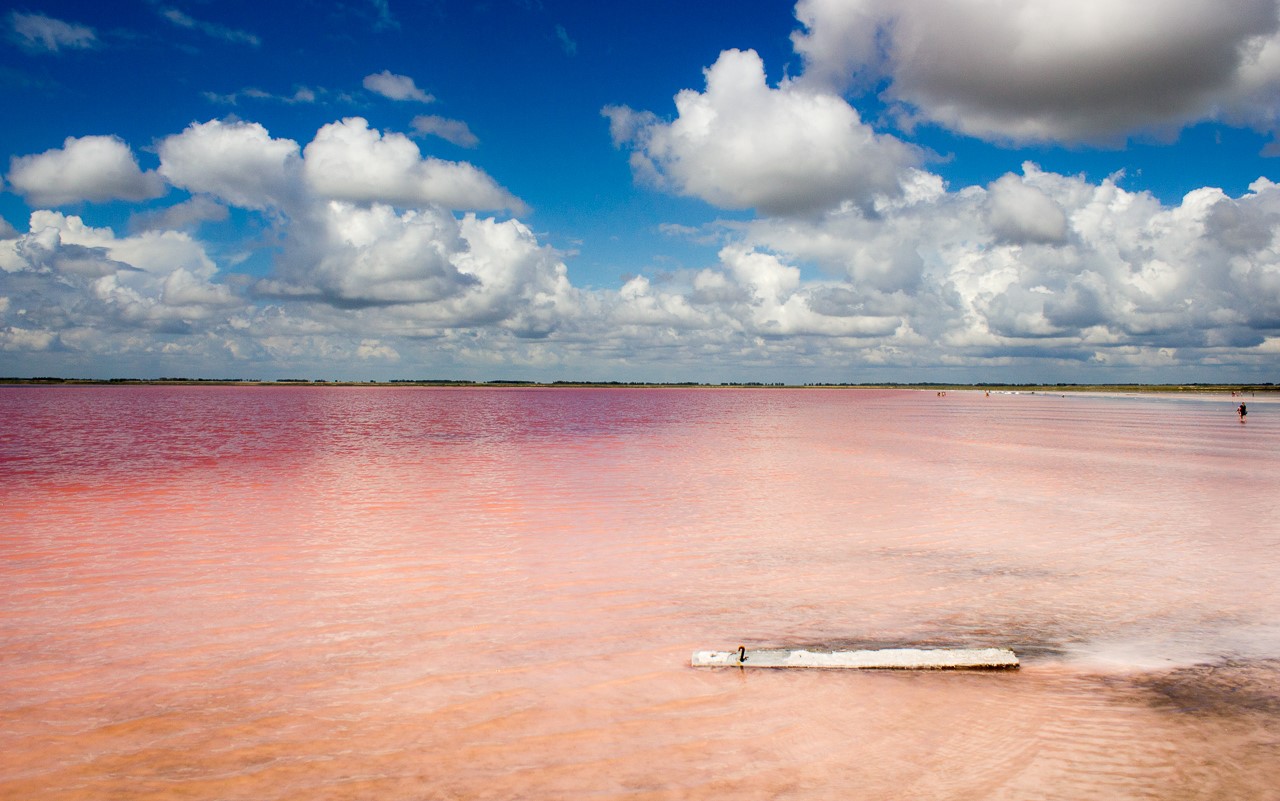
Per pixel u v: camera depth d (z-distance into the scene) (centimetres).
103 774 479
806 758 493
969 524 1344
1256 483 1859
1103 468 2189
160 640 737
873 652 669
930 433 3766
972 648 710
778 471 2125
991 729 532
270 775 476
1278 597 890
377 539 1215
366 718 560
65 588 923
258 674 648
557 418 5569
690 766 484
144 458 2473
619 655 697
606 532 1276
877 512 1469
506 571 1013
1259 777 458
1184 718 547
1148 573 1006
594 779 468
